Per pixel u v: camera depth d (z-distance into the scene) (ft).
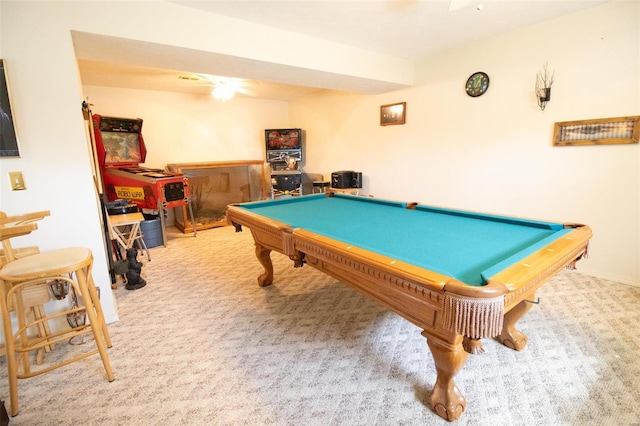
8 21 5.73
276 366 5.78
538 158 9.96
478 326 3.18
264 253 9.10
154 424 4.57
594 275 9.37
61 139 6.41
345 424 4.51
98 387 5.33
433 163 12.98
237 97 19.35
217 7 7.81
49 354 6.23
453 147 12.16
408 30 9.62
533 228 6.04
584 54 8.68
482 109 11.07
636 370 5.44
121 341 6.65
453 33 9.95
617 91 8.29
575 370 5.49
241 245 13.98
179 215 17.28
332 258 5.00
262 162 19.20
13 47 5.82
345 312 7.72
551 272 4.35
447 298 3.33
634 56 7.95
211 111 18.60
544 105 9.58
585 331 6.61
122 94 15.83
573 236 4.99
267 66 9.74
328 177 18.89
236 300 8.48
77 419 4.69
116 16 6.84
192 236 15.69
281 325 7.18
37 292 5.54
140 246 13.09
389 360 5.89
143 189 13.58
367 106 15.56
